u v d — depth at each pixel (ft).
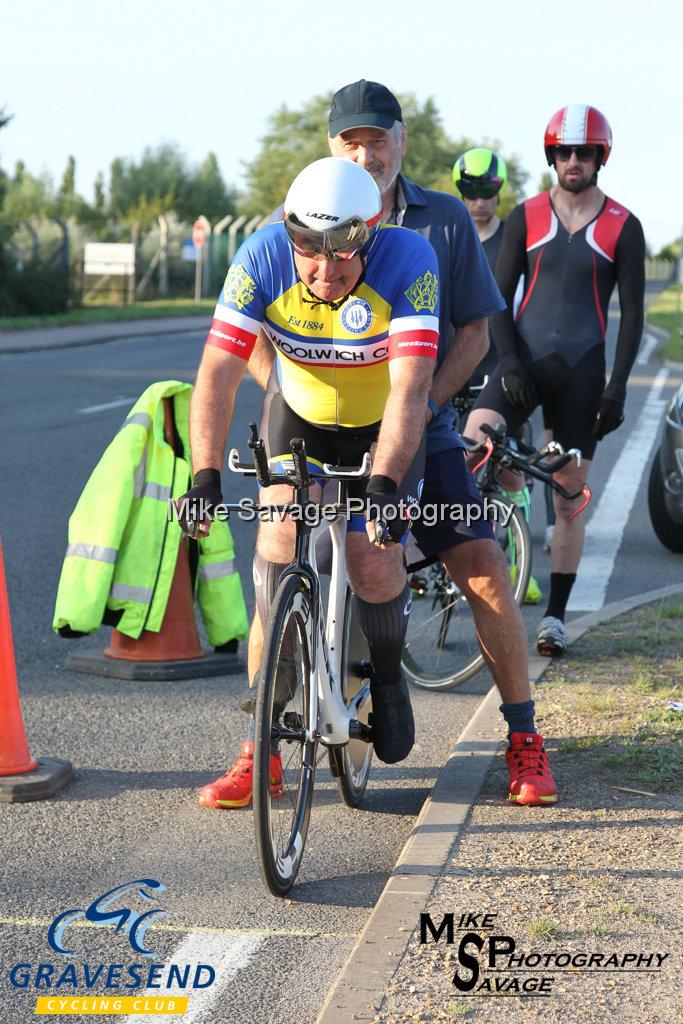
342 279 11.53
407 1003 9.37
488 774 14.33
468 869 11.69
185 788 14.60
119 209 237.04
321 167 11.23
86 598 18.44
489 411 20.56
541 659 18.84
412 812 14.03
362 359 12.03
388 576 12.59
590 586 24.43
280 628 11.43
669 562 26.76
